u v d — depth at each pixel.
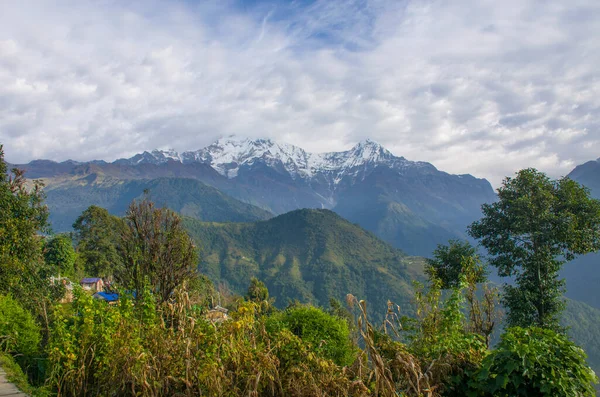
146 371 5.05
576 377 4.38
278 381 5.14
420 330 6.20
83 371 5.70
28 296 12.80
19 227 13.30
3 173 13.31
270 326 8.55
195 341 5.56
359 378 4.86
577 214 13.93
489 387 4.76
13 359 7.23
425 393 4.66
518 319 14.10
